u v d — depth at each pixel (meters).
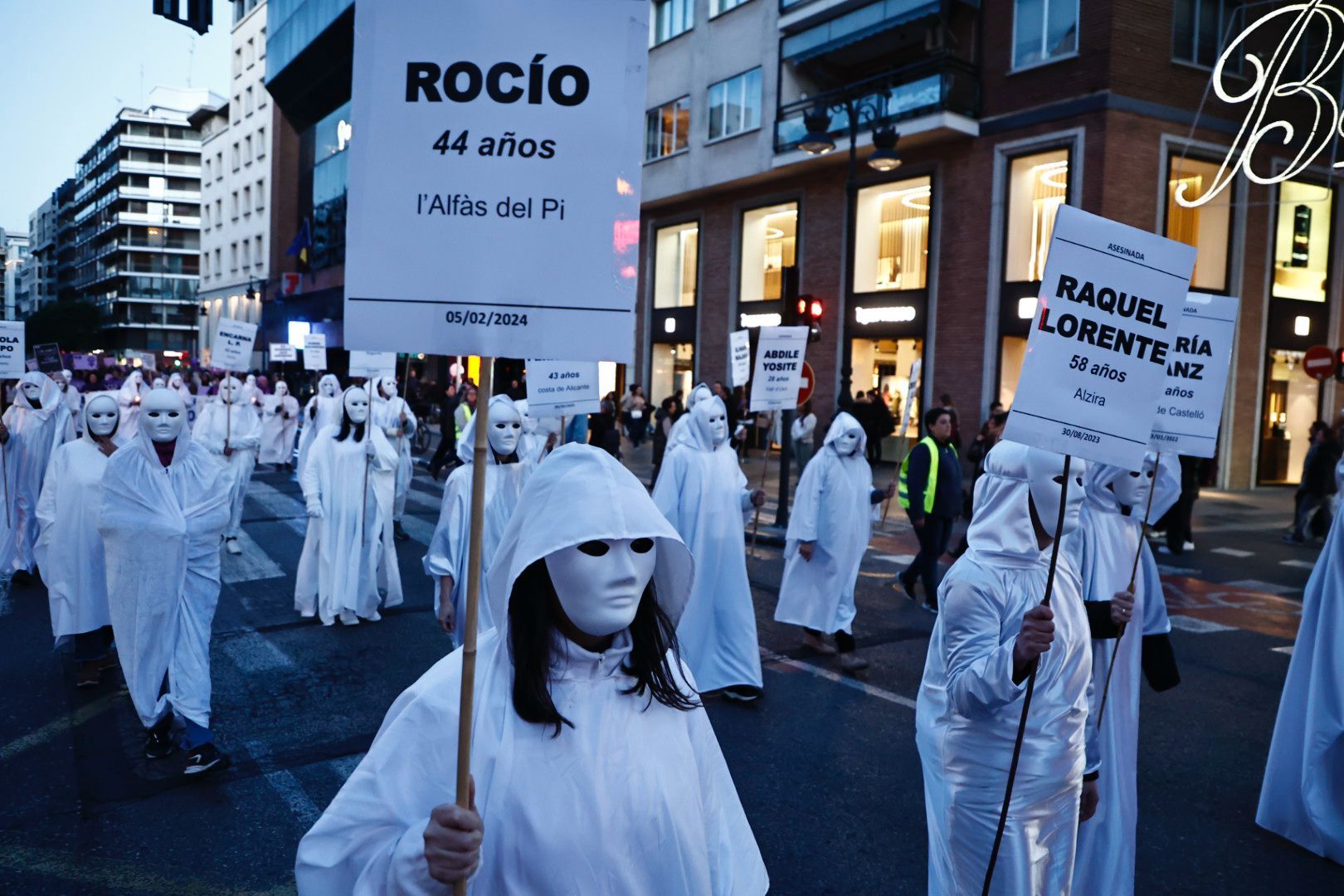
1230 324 3.69
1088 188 18.27
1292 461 21.70
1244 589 10.64
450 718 1.67
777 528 13.84
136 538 4.85
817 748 5.54
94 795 4.76
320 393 13.77
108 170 108.31
